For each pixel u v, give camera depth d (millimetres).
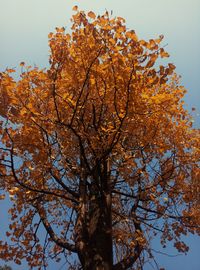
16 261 6434
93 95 5516
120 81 5148
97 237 5406
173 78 6695
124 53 4906
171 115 6121
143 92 5262
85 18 4977
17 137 5789
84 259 5238
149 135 5816
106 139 5586
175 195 6871
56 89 5477
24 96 5535
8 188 6293
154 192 6566
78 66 5246
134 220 5863
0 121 5711
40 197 6465
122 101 5379
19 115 5500
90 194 6223
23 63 5512
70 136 6004
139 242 5512
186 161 6473
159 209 6871
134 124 5605
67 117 5781
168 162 6656
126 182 6547
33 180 6395
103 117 5898
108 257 5215
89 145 5586
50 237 6172
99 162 5656
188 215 6887
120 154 5977
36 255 6566
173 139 6449
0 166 6219
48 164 5945
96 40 4980
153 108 5457
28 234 6688
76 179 6699
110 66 5113
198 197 6816
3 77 5316
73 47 5148
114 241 6391
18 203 6570
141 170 6039
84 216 5672
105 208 5742
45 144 5840
